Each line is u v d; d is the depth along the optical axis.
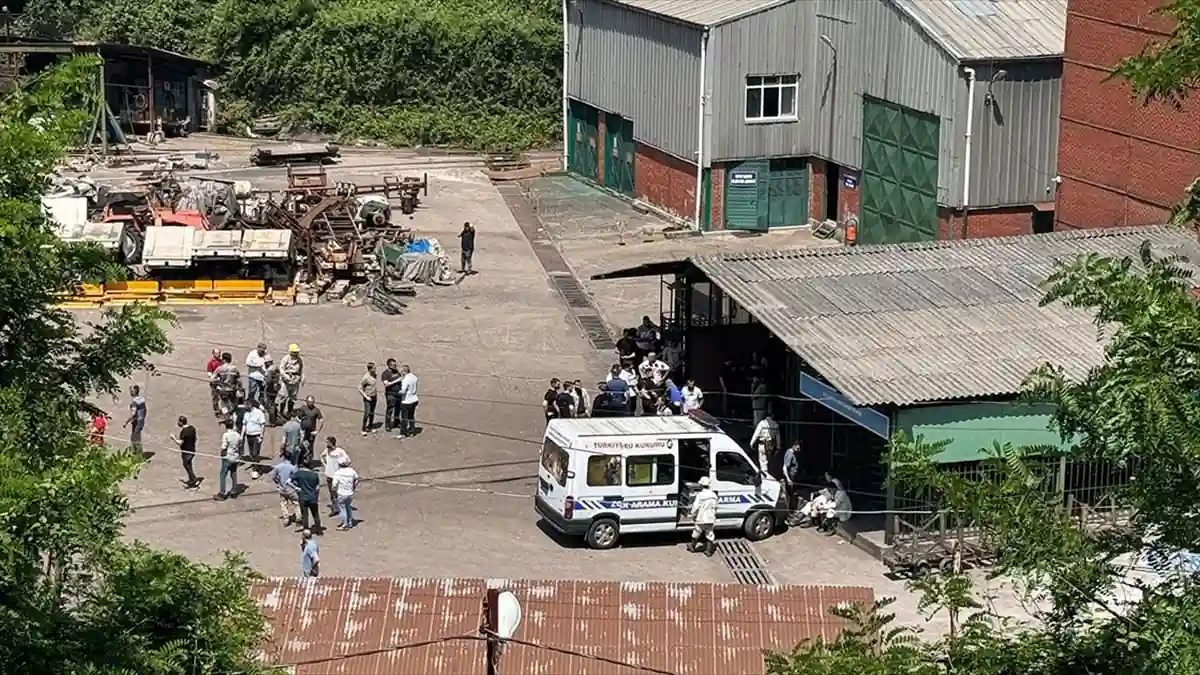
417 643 23.02
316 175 59.19
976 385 33.09
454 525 34.28
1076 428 12.95
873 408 32.88
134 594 15.23
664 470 33.34
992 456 13.87
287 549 32.72
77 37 79.31
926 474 13.52
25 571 13.73
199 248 48.38
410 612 23.78
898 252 39.94
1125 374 12.45
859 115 55.09
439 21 72.56
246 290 48.53
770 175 58.19
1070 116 46.12
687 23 56.88
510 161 69.50
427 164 68.56
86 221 49.41
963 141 50.75
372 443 38.69
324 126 72.81
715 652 23.30
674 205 59.56
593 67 64.25
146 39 76.69
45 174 15.73
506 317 48.69
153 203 53.19
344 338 46.09
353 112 72.88
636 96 61.16
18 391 14.80
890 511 32.22
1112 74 15.34
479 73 72.69
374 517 34.56
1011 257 39.59
